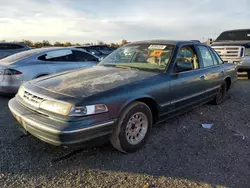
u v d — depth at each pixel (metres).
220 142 3.50
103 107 2.66
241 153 3.17
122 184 2.47
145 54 4.04
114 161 2.91
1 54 11.17
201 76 4.30
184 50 4.10
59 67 6.25
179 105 3.81
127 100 2.89
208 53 4.95
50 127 2.51
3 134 3.58
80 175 2.62
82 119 2.52
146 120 3.25
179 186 2.45
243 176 2.64
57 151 3.11
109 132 2.75
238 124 4.27
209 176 2.63
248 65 9.41
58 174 2.62
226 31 12.12
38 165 2.79
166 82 3.46
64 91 2.77
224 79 5.39
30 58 5.88
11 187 2.39
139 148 3.21
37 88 2.98
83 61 7.02
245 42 10.00
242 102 5.84
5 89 5.44
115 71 3.61
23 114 2.83
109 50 15.72
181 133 3.79
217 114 4.81
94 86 2.89
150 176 2.61
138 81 3.17
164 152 3.16
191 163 2.89
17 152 3.06
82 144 2.56
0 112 4.65
